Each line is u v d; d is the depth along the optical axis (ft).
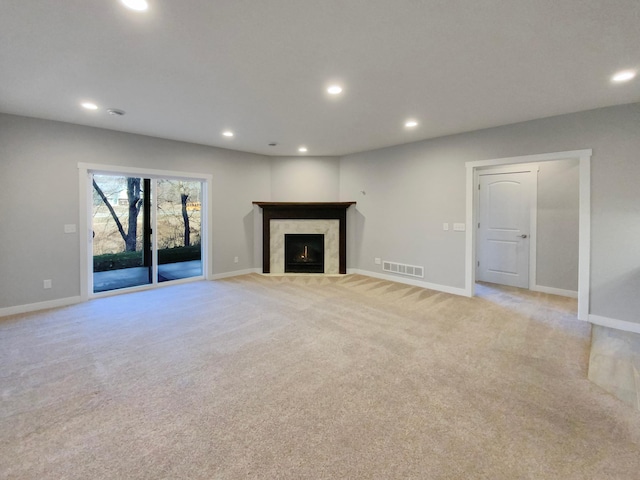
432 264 16.76
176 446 5.48
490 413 6.40
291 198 21.34
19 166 12.67
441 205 16.24
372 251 19.81
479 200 18.84
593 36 7.02
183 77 9.23
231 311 12.92
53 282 13.57
